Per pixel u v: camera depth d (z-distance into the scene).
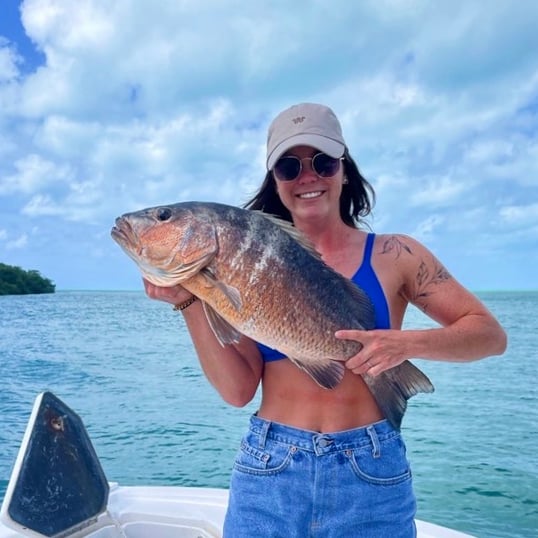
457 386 13.27
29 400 12.04
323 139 2.29
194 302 2.31
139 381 14.12
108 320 37.84
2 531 2.69
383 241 2.37
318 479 2.10
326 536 2.11
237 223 2.16
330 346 2.18
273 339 2.15
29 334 27.09
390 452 2.16
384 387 2.20
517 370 15.74
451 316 2.31
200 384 13.63
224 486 6.79
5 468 7.57
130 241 2.21
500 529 5.39
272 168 2.36
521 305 66.75
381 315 2.24
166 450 8.24
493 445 8.21
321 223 2.40
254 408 10.95
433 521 5.61
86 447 3.05
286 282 2.14
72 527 2.82
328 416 2.18
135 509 3.31
